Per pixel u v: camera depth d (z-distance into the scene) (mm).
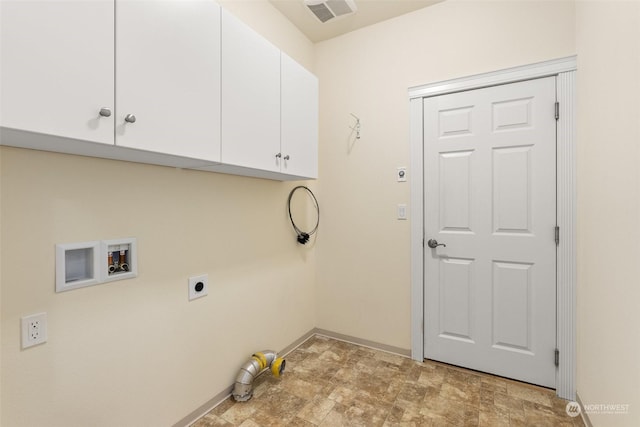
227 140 1419
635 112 1119
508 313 2047
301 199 2609
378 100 2492
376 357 2373
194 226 1661
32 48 792
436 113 2262
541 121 1937
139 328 1396
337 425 1617
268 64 1689
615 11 1284
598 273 1480
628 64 1172
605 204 1397
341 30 2588
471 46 2131
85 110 903
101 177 1248
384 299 2480
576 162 1823
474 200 2145
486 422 1637
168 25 1148
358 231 2590
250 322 2057
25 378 1048
